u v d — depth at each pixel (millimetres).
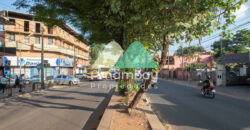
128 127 4785
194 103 9320
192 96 11984
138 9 5488
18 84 14758
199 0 3885
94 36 8445
